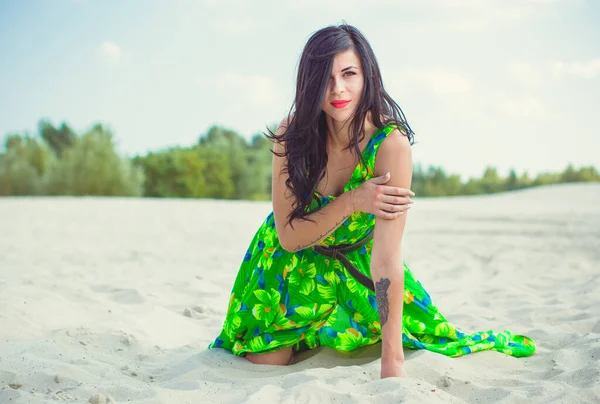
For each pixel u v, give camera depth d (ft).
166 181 127.44
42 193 111.55
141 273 20.26
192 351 10.80
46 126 151.94
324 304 9.76
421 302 9.77
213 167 131.85
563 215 41.70
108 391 8.32
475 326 12.51
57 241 28.76
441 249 26.04
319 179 9.09
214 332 12.71
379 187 8.58
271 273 9.82
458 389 8.36
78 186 111.96
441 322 9.91
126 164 116.26
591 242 26.81
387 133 8.82
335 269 9.75
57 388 8.59
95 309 13.80
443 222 38.01
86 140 113.91
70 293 15.11
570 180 148.97
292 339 9.80
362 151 8.98
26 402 7.82
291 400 7.66
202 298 15.81
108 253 24.76
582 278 18.17
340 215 8.87
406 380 8.12
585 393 7.88
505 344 10.05
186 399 8.14
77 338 11.06
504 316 13.37
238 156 136.98
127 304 14.94
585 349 9.81
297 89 8.60
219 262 22.65
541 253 24.07
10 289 14.60
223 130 154.40
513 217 40.37
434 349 9.71
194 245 28.19
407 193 8.55
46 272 19.30
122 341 11.21
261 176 137.49
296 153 8.95
